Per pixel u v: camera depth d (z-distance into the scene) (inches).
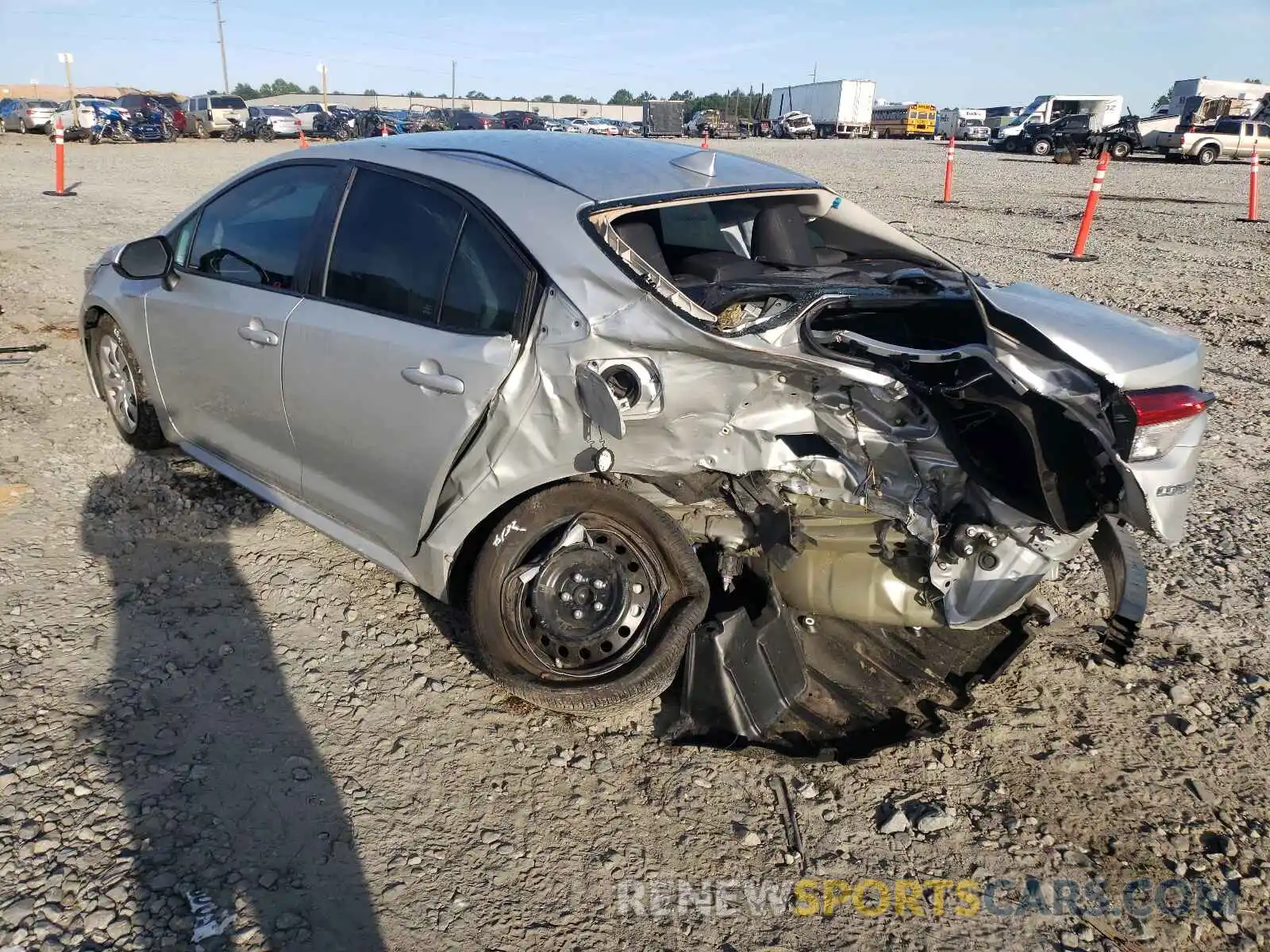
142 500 174.2
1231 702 133.0
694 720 121.2
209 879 95.7
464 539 123.9
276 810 105.7
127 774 108.3
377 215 136.4
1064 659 140.9
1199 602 158.6
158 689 123.5
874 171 1039.0
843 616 131.0
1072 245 522.3
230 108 1461.6
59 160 605.3
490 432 117.6
